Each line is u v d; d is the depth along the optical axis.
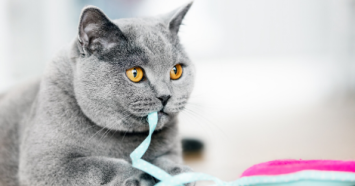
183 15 1.67
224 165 2.13
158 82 1.44
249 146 2.54
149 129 1.42
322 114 3.63
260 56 6.29
